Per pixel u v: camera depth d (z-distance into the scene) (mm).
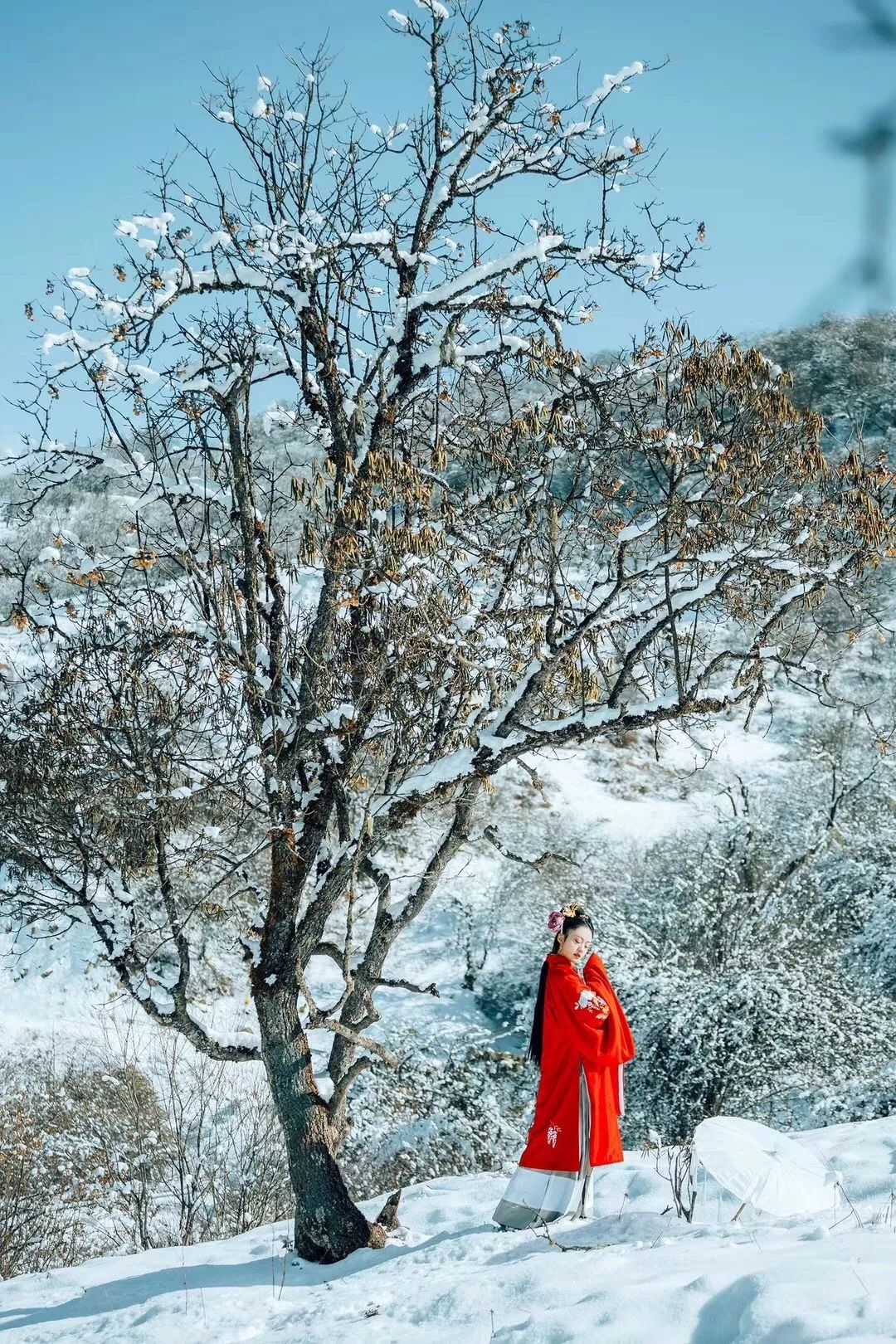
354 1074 7047
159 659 6539
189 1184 11234
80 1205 11469
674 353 6371
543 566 7195
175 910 6871
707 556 6426
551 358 6727
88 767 6391
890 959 18672
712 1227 5188
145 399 6781
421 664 6473
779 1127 15258
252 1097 12875
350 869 6770
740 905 17797
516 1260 5391
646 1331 3623
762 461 6281
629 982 16391
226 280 6898
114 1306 6273
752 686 6859
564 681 7301
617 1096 6207
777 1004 15805
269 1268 6586
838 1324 3238
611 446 6707
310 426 7684
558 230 7348
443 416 7617
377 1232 6664
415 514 6699
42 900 6852
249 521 6742
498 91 7418
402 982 7305
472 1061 17453
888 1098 14844
